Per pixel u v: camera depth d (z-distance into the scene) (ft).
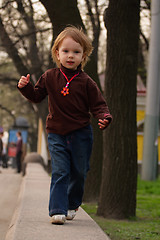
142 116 80.59
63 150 14.64
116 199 27.32
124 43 26.86
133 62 27.17
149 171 59.00
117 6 26.63
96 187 34.17
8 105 131.85
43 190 27.76
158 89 59.21
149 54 58.90
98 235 13.35
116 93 27.25
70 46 14.48
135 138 27.63
